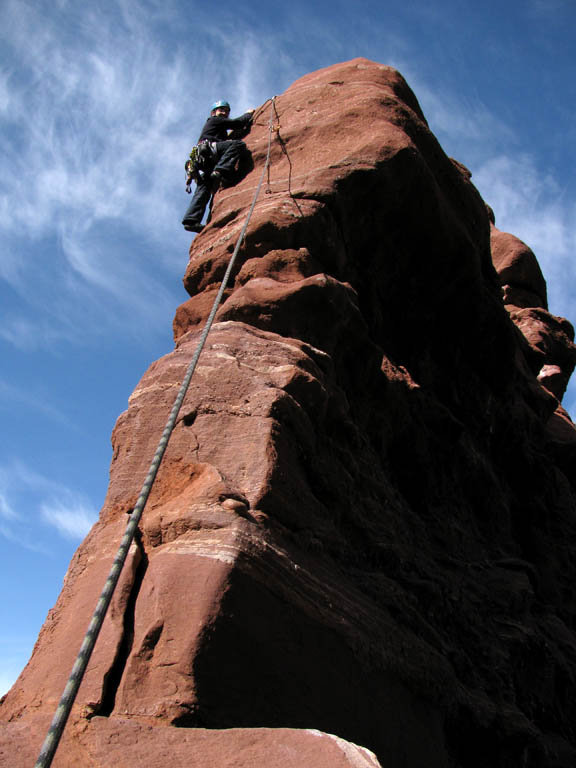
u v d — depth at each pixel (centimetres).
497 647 901
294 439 739
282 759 464
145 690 540
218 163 1091
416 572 850
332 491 768
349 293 907
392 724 662
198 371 777
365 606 708
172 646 556
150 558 635
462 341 1164
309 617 632
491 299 1174
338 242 978
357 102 1089
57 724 357
